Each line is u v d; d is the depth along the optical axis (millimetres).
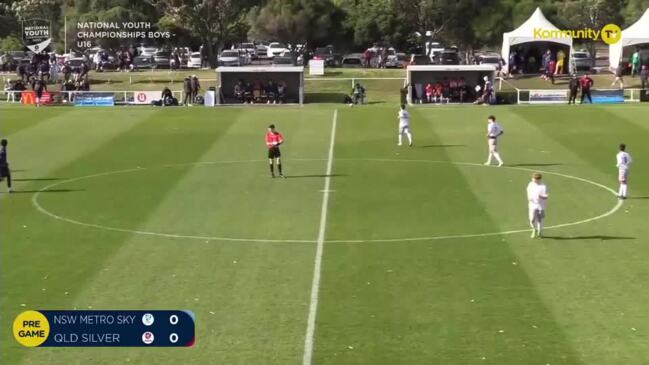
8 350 25828
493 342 26031
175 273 33125
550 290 30688
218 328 27344
